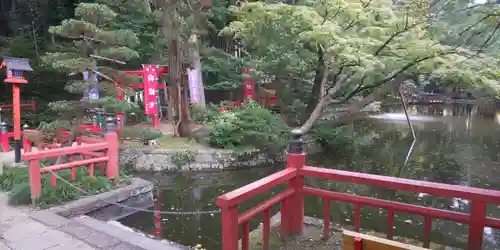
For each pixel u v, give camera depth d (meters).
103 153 5.60
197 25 11.30
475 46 8.23
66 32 7.84
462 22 5.89
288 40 10.38
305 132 10.34
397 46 8.82
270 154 9.89
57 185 4.86
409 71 9.00
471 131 16.78
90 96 8.69
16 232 3.71
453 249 3.38
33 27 14.98
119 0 12.43
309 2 10.05
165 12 9.78
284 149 10.17
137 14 13.82
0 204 4.58
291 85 14.91
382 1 8.60
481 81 7.82
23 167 6.18
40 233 3.69
